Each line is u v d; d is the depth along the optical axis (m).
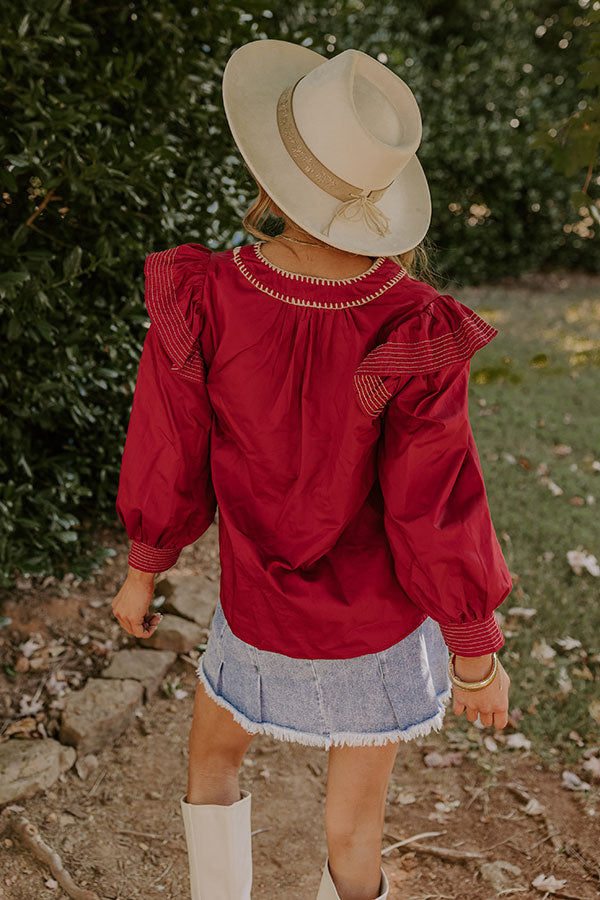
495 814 2.44
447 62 9.26
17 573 3.37
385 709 1.55
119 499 1.59
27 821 2.29
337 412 1.43
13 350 3.04
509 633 3.22
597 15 2.67
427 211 1.62
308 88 1.45
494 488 4.54
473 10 10.03
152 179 3.31
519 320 8.11
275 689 1.59
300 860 2.30
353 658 1.53
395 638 1.52
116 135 3.33
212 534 3.99
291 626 1.51
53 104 2.94
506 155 9.30
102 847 2.28
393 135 1.45
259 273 1.49
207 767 1.79
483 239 9.75
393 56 8.33
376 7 8.26
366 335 1.44
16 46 2.79
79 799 2.44
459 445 1.42
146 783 2.52
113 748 2.65
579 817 2.42
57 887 2.14
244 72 1.55
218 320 1.49
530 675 2.98
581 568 3.73
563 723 2.78
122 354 3.44
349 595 1.49
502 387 6.20
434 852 2.31
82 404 3.24
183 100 3.52
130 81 3.09
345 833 1.62
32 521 3.10
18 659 2.92
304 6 6.02
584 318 8.18
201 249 1.58
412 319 1.42
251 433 1.47
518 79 9.99
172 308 1.50
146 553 1.63
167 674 2.99
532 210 9.80
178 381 1.52
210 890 1.74
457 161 9.23
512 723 2.79
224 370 1.48
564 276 10.70
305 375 1.45
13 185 2.80
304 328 1.45
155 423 1.54
